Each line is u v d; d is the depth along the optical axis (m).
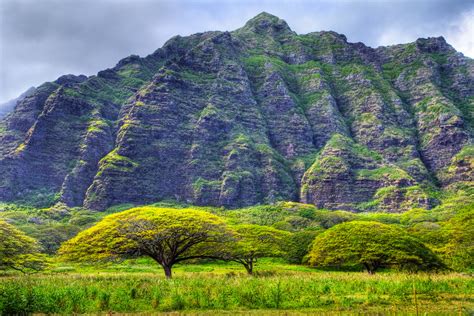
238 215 155.75
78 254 46.03
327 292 32.84
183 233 47.09
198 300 28.86
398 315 26.00
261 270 68.19
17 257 60.22
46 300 27.12
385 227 59.44
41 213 183.88
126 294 29.94
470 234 56.44
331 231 61.91
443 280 36.84
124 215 50.97
